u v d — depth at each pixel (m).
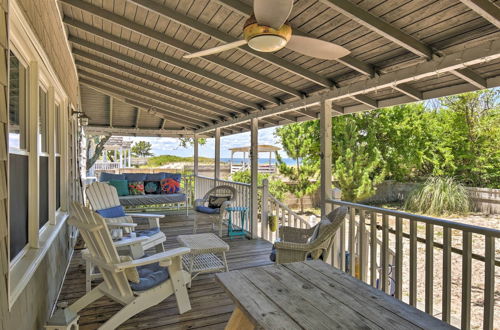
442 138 11.33
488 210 9.56
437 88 3.29
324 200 3.78
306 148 11.64
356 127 10.98
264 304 1.45
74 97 5.36
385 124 11.54
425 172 11.81
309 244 2.83
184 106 6.84
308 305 1.45
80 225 2.40
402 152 11.55
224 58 3.86
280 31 1.89
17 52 2.12
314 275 1.82
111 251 2.37
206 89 5.13
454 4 2.14
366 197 10.80
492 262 2.02
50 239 2.63
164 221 7.00
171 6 3.00
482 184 10.68
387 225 2.88
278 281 1.73
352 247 3.38
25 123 2.32
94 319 2.68
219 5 2.85
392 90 3.68
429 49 2.64
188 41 3.65
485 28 2.27
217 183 7.46
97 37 4.34
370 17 2.39
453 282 5.29
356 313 1.38
